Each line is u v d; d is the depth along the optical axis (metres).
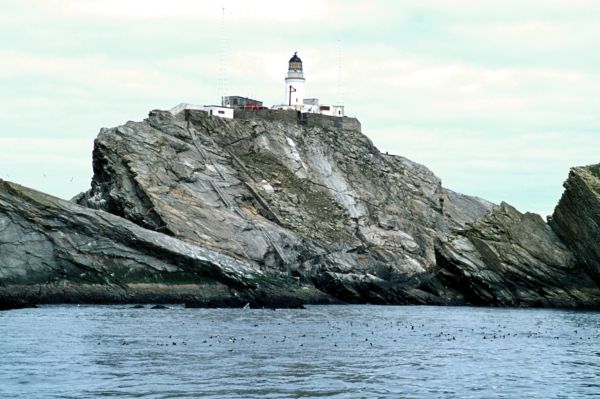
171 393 51.56
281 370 61.38
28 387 52.38
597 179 159.62
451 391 54.69
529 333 97.06
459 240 165.50
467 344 83.06
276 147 186.50
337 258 168.00
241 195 170.25
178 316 108.44
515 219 166.62
